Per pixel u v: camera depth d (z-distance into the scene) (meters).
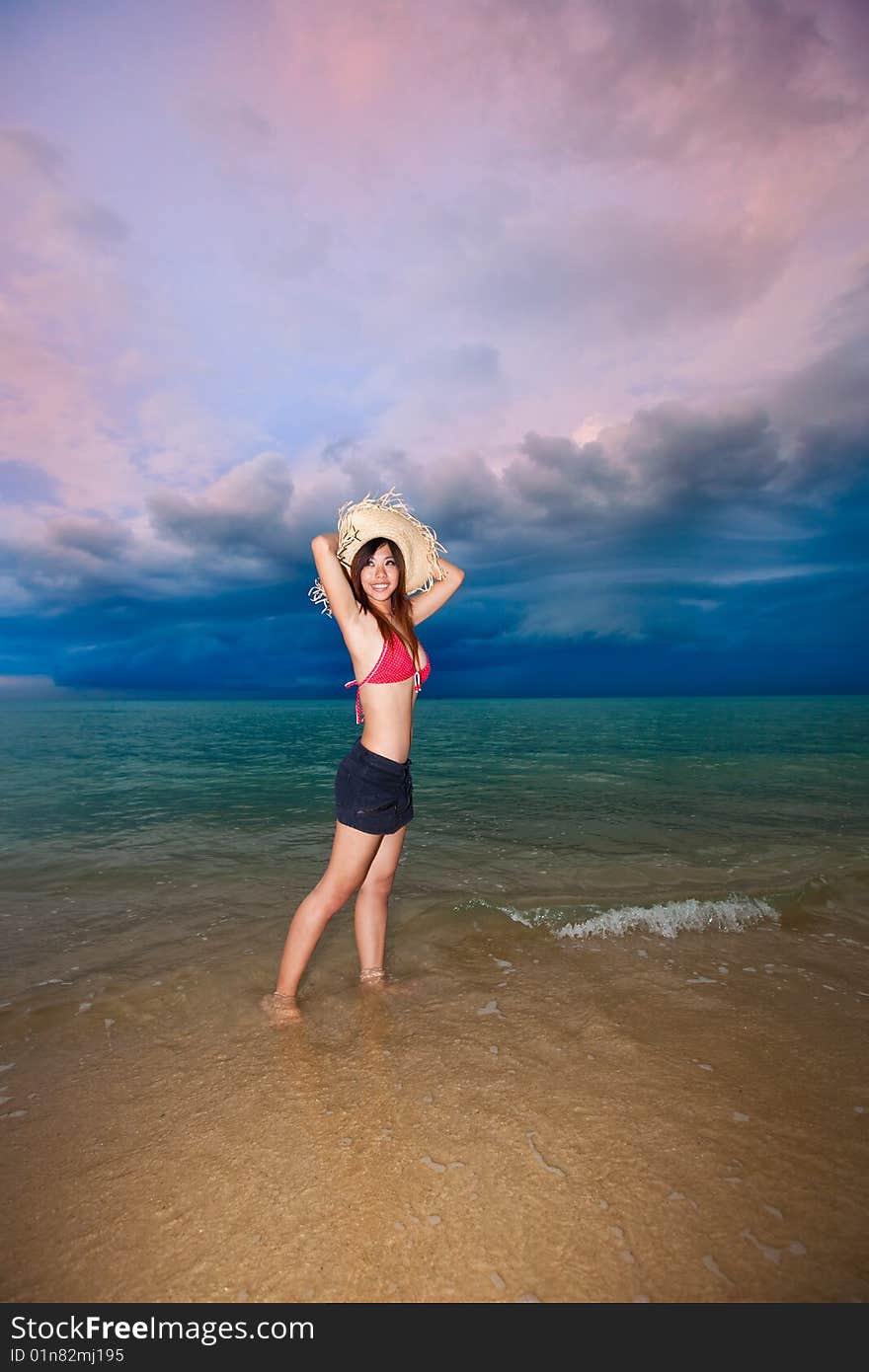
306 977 2.91
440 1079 2.13
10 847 5.09
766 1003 2.63
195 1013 2.58
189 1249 1.49
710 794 7.32
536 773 9.08
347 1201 1.62
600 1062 2.22
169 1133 1.88
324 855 4.86
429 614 3.07
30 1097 2.05
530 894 3.92
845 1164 1.73
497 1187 1.66
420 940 3.31
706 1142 1.82
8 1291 1.39
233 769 9.81
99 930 3.42
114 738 15.82
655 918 3.55
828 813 6.23
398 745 2.67
